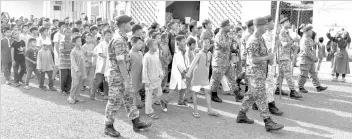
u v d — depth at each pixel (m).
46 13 21.58
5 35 8.60
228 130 5.56
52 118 5.88
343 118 6.49
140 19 17.11
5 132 5.07
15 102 6.83
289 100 7.84
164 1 16.50
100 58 7.08
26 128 5.30
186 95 7.26
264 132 5.51
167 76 8.01
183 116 6.32
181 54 6.64
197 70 6.19
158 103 7.12
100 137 5.03
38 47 8.84
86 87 8.65
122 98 5.11
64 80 7.70
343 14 14.43
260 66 5.38
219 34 7.00
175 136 5.20
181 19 22.33
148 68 6.03
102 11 17.95
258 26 5.31
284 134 5.45
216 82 7.25
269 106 6.66
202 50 6.20
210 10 15.70
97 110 6.50
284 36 7.78
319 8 13.77
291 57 8.22
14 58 8.33
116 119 5.96
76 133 5.17
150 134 5.26
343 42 10.52
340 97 8.31
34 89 8.16
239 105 7.25
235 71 7.96
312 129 5.76
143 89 6.83
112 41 4.86
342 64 10.59
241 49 7.65
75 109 6.52
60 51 7.66
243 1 14.78
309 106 7.34
